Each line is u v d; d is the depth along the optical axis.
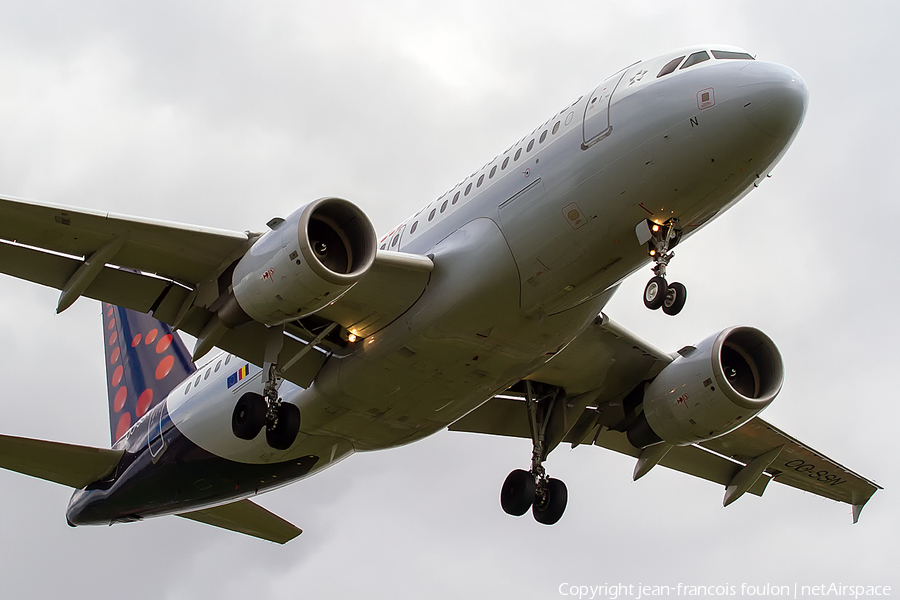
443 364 40.56
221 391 49.78
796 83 34.16
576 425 53.97
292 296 35.81
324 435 46.16
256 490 51.88
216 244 38.66
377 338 40.72
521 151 39.72
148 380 63.09
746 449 57.09
